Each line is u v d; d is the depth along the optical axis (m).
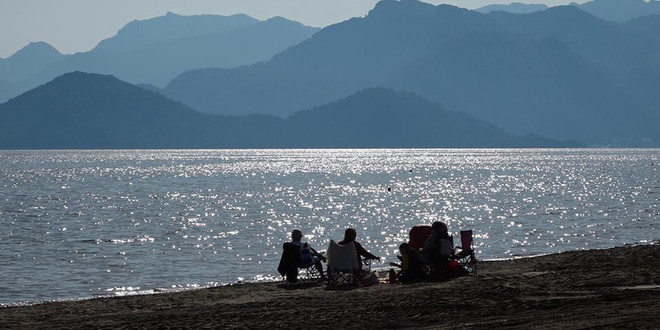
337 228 152.00
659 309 38.94
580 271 65.75
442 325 40.47
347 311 47.97
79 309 57.72
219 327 44.09
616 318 37.06
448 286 58.56
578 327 35.31
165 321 47.81
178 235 139.75
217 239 132.62
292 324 43.88
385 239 132.50
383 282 66.56
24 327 48.81
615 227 147.38
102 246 122.94
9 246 123.25
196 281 87.75
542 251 112.75
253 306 54.03
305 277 78.69
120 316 52.47
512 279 60.31
